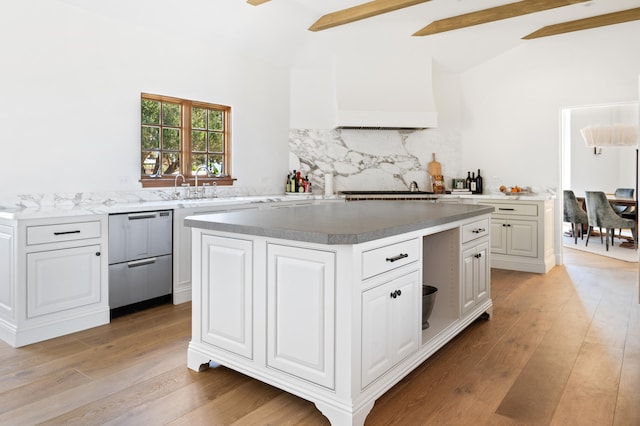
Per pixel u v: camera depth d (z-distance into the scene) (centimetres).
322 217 244
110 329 305
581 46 505
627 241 715
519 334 298
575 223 703
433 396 211
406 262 220
